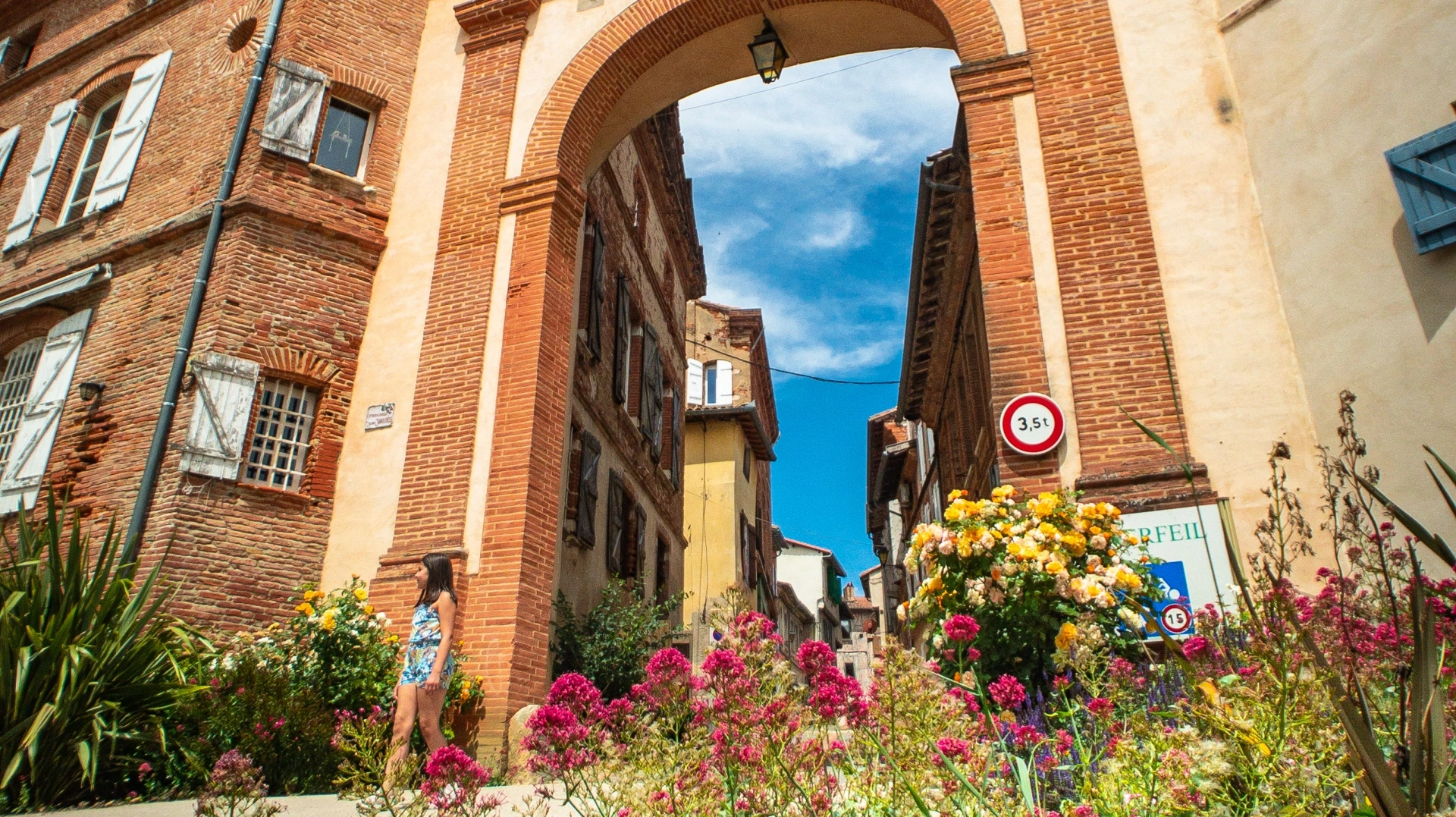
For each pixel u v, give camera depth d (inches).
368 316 447.5
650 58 474.9
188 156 482.3
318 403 427.2
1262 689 106.3
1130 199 346.3
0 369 518.3
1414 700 93.6
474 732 336.8
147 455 391.2
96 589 255.1
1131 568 234.4
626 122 513.0
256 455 409.4
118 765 241.6
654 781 111.9
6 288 525.3
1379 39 313.3
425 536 382.6
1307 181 321.4
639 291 697.6
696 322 1146.0
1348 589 145.2
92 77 589.0
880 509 1517.0
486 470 387.9
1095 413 319.6
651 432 693.9
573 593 491.5
